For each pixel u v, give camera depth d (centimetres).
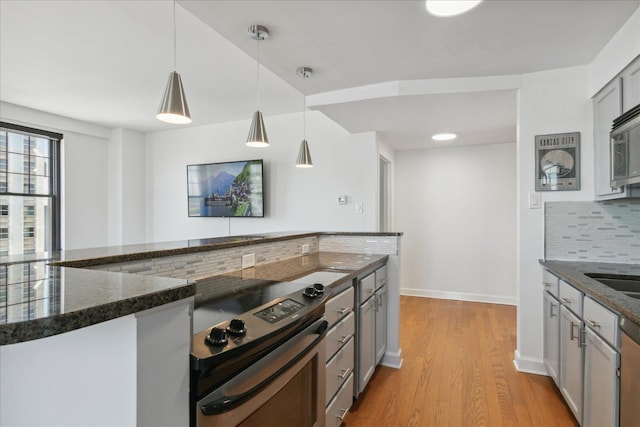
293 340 113
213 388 82
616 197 205
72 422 71
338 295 179
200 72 302
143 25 225
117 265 127
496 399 224
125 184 512
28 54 267
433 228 487
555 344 224
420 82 268
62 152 459
